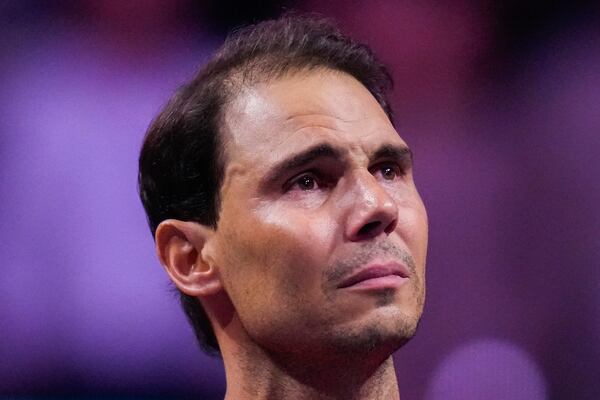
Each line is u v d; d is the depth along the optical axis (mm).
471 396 14984
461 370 15078
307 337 5074
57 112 14289
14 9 14234
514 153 15422
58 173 14258
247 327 5297
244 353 5457
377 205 5039
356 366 5160
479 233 15352
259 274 5184
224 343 5605
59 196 14250
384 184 5430
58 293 14258
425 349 15148
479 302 15234
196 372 14406
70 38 14344
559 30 15453
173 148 5727
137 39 14469
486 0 15547
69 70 14328
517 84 15492
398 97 15516
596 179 15227
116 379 14359
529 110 15445
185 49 14516
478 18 15562
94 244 14312
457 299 15234
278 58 5652
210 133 5523
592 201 15211
